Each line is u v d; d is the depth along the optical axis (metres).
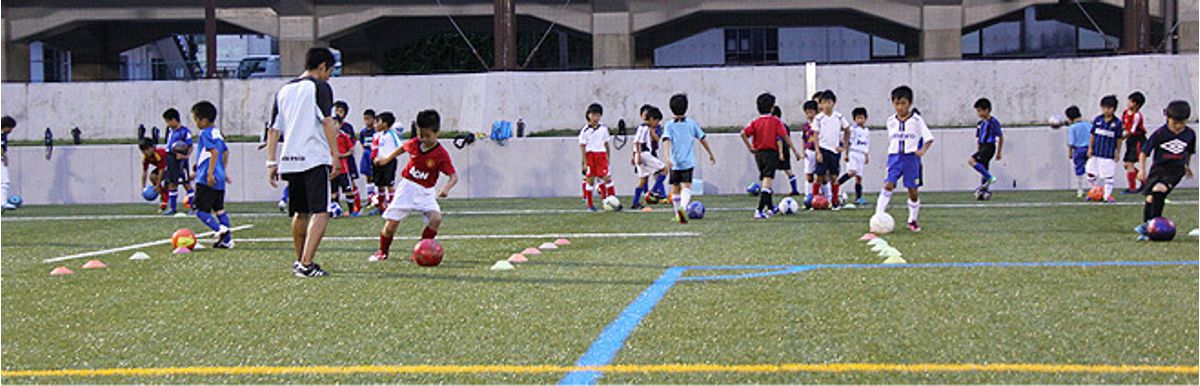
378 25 34.47
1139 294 5.60
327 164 7.25
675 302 5.61
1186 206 13.18
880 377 3.86
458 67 38.41
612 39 31.17
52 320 5.48
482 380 3.97
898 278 6.39
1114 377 3.79
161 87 26.02
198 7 32.25
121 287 6.74
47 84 26.33
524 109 24.75
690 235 9.99
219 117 25.81
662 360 4.22
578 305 5.58
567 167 19.97
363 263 7.91
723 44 36.97
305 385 3.97
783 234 9.91
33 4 32.50
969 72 24.22
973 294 5.69
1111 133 14.41
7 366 4.41
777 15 33.72
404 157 20.14
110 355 4.59
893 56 36.50
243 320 5.37
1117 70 23.73
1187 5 27.70
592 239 9.76
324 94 7.27
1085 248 8.05
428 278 6.87
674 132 11.64
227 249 9.33
